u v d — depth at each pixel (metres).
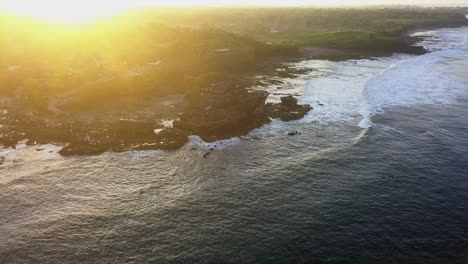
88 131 56.25
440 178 43.62
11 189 42.06
